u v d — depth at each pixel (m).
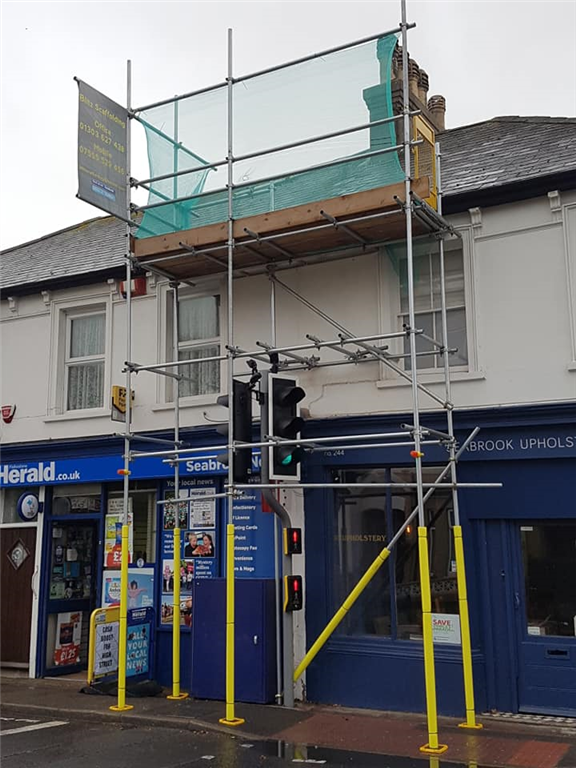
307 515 9.86
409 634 9.27
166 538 10.91
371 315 9.99
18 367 12.52
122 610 9.21
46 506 11.93
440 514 9.31
